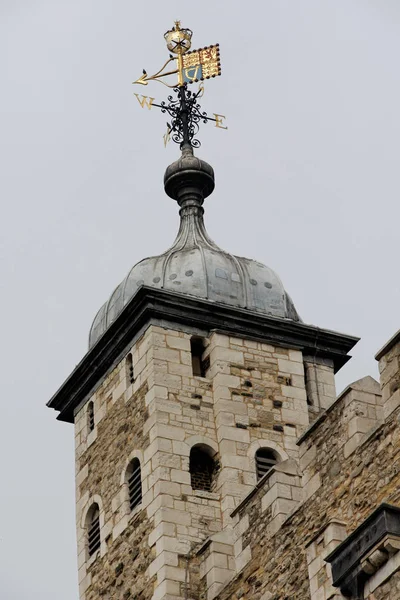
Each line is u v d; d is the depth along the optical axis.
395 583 28.38
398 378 30.36
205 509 38.78
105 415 41.94
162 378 40.34
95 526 41.22
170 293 41.19
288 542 32.69
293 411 40.91
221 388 40.50
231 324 41.53
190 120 47.41
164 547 37.88
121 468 40.53
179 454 39.41
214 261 42.91
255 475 39.53
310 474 32.28
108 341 42.03
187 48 48.44
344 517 31.00
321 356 42.41
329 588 30.12
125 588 38.94
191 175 45.69
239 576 34.41
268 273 43.25
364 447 30.94
